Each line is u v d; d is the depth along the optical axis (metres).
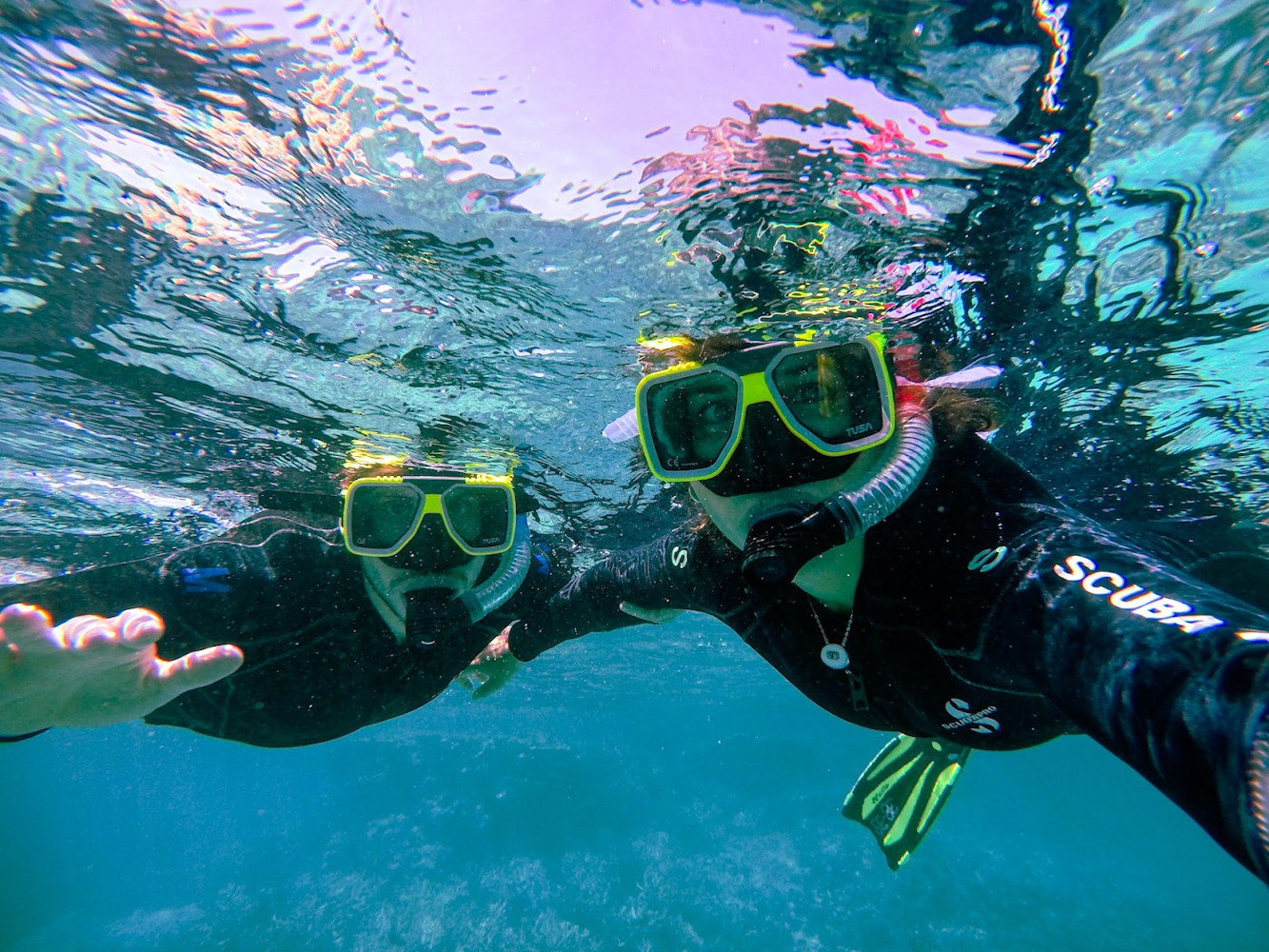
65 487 1.02
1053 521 0.30
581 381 0.78
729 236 0.54
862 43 0.40
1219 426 0.85
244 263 0.58
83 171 0.49
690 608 0.52
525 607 0.71
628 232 0.54
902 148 0.46
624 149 0.46
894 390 0.33
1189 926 3.27
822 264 0.57
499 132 0.45
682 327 0.67
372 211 0.52
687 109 0.43
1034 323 0.66
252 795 9.63
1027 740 0.37
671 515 1.20
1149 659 0.20
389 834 3.67
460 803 3.71
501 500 0.63
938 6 0.38
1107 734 0.21
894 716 0.38
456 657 0.65
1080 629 0.24
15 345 0.69
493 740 4.35
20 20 0.39
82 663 0.29
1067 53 0.40
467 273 0.59
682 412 0.38
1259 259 0.58
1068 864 4.31
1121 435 0.87
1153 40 0.40
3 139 0.47
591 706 4.21
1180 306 0.64
